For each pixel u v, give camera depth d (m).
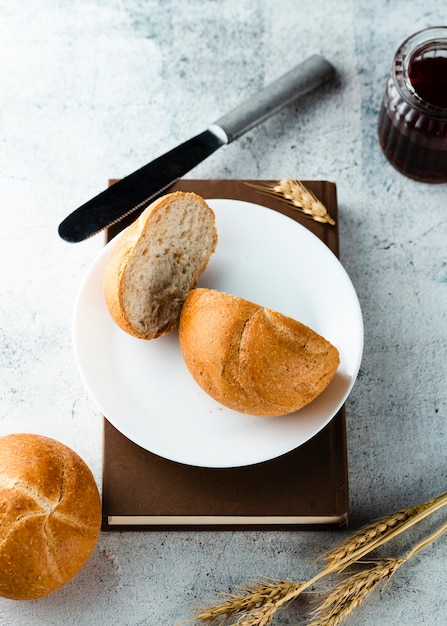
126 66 0.99
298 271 0.90
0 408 0.91
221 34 1.00
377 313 0.94
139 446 0.87
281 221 0.90
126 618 0.87
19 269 0.94
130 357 0.88
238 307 0.81
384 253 0.95
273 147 0.97
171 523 0.89
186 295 0.88
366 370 0.92
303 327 0.81
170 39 1.00
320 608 0.83
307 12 1.00
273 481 0.87
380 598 0.88
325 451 0.88
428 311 0.94
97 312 0.88
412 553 0.84
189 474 0.87
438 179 0.96
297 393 0.82
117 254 0.85
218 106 0.98
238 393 0.82
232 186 0.93
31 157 0.96
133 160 0.97
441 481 0.91
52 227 0.95
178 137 0.97
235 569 0.88
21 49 0.99
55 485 0.81
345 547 0.84
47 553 0.81
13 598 0.82
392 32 1.00
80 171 0.96
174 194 0.85
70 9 1.00
